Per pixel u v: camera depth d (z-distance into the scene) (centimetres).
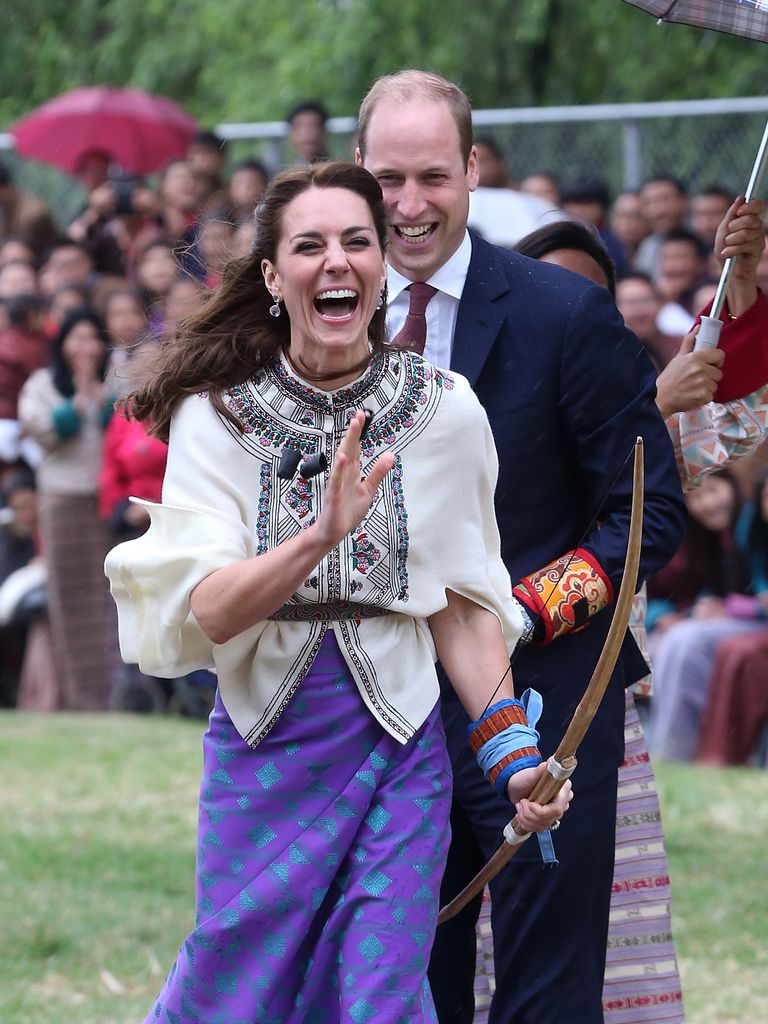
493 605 1423
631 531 1309
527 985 1570
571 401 1597
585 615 1572
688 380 1736
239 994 1345
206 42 6738
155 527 1357
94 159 4762
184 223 4122
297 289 1343
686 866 2589
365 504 1265
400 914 1335
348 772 1359
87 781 3061
